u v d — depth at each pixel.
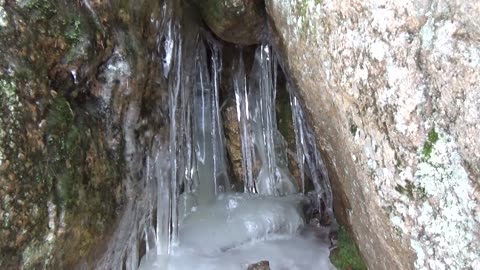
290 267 3.06
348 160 2.19
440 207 1.75
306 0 2.21
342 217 2.91
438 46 1.65
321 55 2.15
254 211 3.45
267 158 3.64
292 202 3.60
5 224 1.74
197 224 3.31
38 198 1.83
